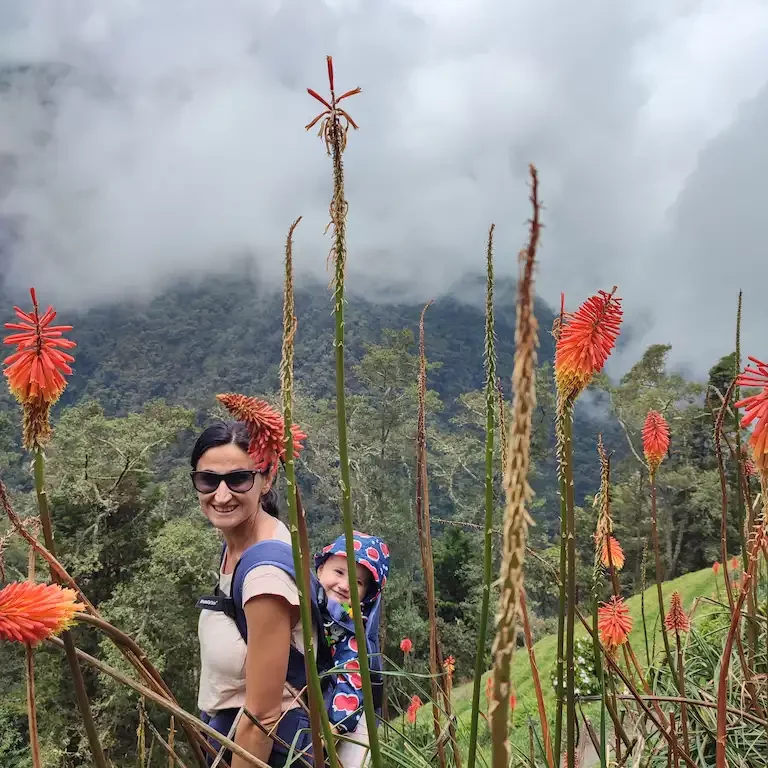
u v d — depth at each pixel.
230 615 2.71
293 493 1.53
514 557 0.94
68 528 21.47
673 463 31.22
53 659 18.08
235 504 2.69
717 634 4.46
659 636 7.59
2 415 25.31
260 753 2.37
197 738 1.92
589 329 2.05
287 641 2.44
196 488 2.72
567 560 2.05
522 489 0.93
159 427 24.59
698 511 29.05
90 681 18.62
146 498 22.62
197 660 20.42
